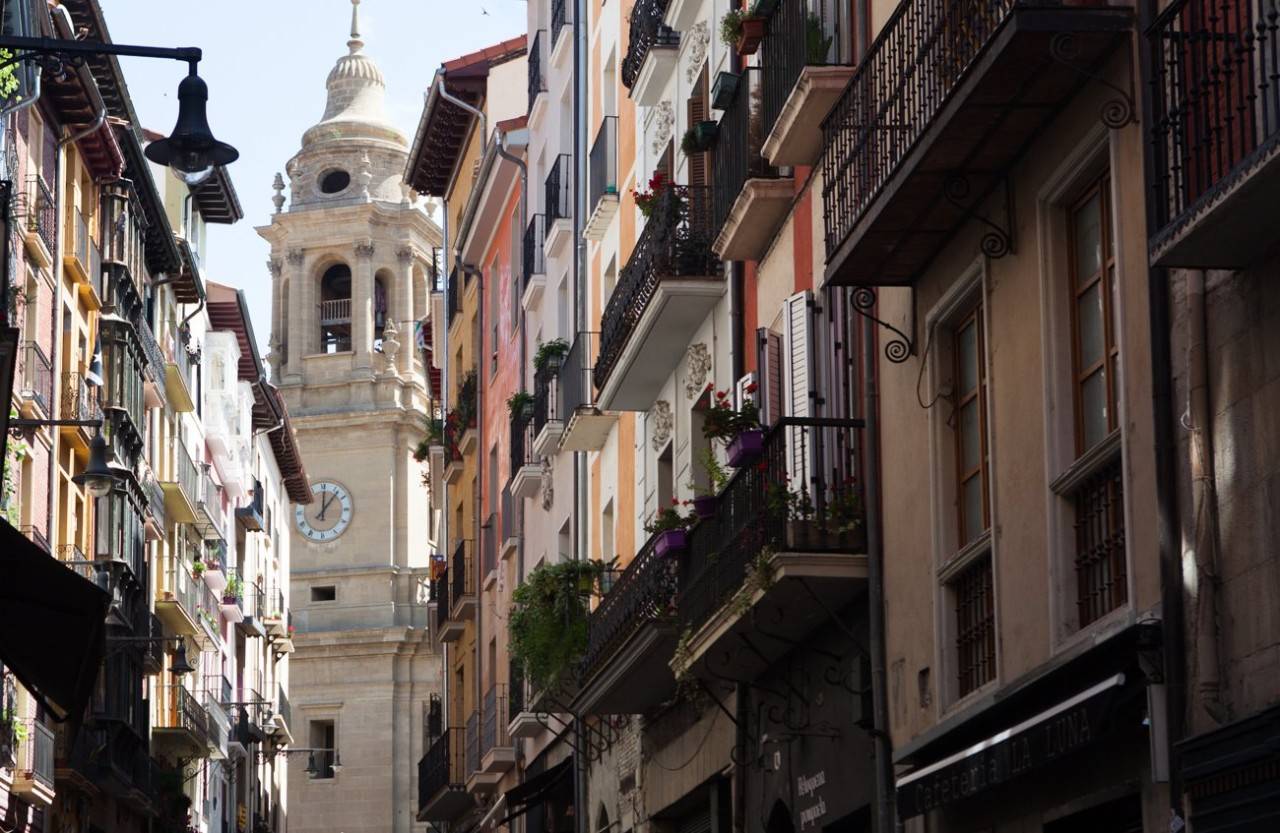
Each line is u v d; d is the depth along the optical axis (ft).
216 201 221.66
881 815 58.08
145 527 181.06
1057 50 43.50
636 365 91.45
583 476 117.50
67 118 148.15
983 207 51.83
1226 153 38.47
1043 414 47.67
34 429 136.67
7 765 121.70
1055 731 42.42
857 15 63.10
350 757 314.76
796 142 64.95
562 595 102.37
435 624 186.70
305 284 325.42
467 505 175.52
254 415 267.39
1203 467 39.58
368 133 327.88
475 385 166.61
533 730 129.18
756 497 65.67
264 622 275.80
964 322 55.31
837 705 64.34
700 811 88.07
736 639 68.08
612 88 115.24
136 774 171.32
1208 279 39.91
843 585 61.36
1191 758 37.93
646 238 86.69
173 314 202.28
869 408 60.70
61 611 50.75
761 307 74.84
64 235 151.53
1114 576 44.93
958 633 54.44
